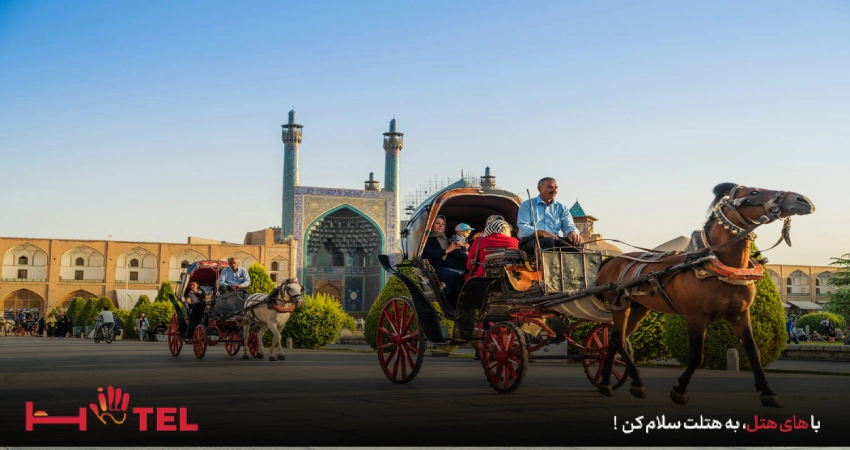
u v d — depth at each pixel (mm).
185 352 14633
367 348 19750
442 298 7281
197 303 12656
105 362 11188
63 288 44562
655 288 5789
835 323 33688
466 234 7977
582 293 6156
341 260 49781
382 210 47594
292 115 49281
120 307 44094
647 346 11422
